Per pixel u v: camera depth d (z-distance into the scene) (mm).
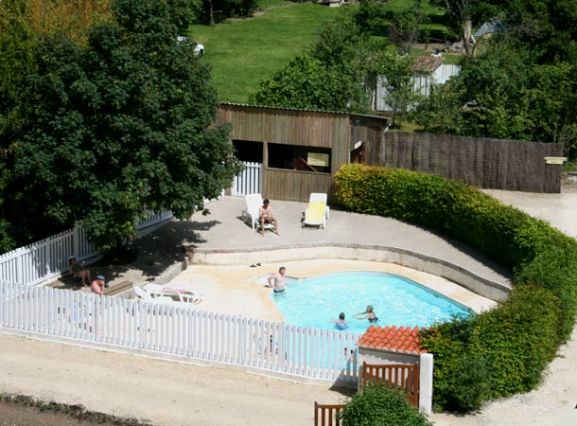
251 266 34969
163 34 31078
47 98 30531
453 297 32281
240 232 36812
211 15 75375
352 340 25531
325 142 39906
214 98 32656
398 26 69438
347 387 25703
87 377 25969
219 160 33000
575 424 23344
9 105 32250
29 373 26078
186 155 30750
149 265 33688
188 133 31031
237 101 56781
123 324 27656
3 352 27438
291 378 26141
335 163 40031
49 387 25250
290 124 40031
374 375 24094
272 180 40875
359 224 38125
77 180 30297
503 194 42250
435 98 49438
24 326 28703
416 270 34844
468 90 49656
